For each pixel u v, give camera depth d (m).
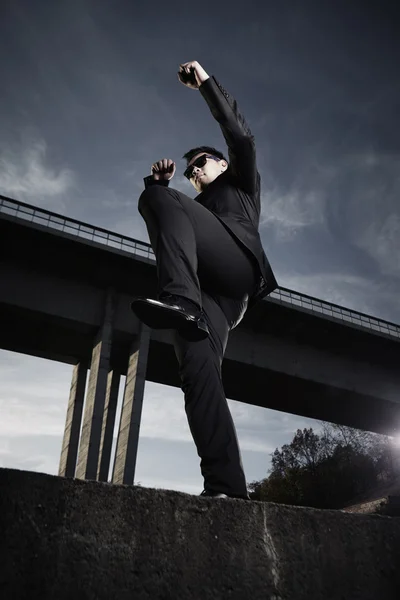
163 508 1.42
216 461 1.86
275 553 1.50
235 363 31.36
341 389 33.44
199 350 2.03
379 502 27.53
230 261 2.22
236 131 2.34
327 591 1.51
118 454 26.47
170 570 1.37
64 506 1.33
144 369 27.91
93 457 24.94
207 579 1.40
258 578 1.45
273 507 1.56
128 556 1.34
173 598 1.34
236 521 1.49
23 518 1.28
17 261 28.12
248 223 2.36
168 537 1.40
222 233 2.24
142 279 29.61
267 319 32.22
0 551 1.23
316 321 32.31
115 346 30.34
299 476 50.72
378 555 1.61
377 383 34.69
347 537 1.60
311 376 32.88
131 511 1.39
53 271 28.67
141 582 1.33
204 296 2.18
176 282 2.00
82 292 28.91
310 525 1.58
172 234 2.12
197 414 1.93
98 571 1.30
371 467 47.75
